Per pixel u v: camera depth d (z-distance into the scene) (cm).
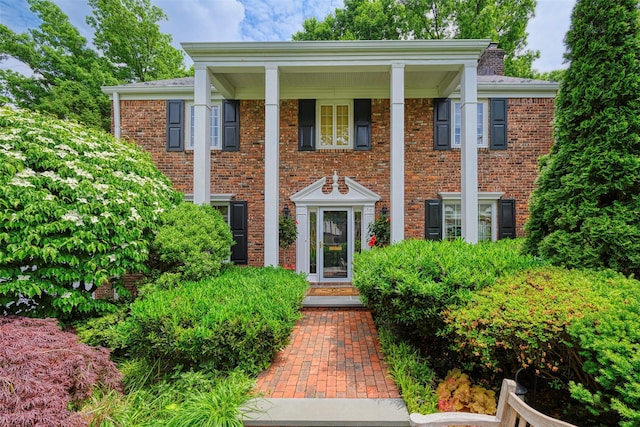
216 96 870
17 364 239
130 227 473
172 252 499
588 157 359
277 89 657
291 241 816
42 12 1574
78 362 268
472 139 648
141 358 362
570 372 252
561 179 381
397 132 648
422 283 312
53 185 419
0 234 367
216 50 645
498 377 308
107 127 1555
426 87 835
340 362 367
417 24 1590
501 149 837
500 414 189
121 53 1688
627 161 331
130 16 1641
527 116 838
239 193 856
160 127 866
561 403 280
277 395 292
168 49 1819
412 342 392
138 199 506
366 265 405
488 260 368
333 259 862
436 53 645
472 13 1493
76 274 420
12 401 209
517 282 312
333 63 650
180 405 274
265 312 347
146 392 302
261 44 636
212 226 566
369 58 650
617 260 333
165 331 319
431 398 274
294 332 473
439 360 345
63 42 1631
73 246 406
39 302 433
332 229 866
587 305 240
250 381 296
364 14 1642
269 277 526
